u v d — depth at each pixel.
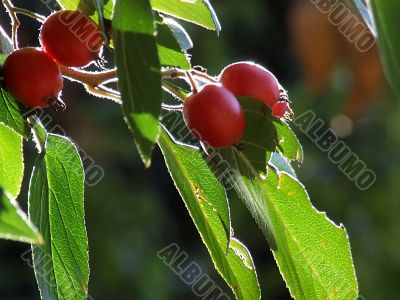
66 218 0.33
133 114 0.26
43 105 0.31
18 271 1.10
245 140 0.31
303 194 0.32
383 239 1.13
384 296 1.12
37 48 0.31
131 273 1.09
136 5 0.27
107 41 0.30
